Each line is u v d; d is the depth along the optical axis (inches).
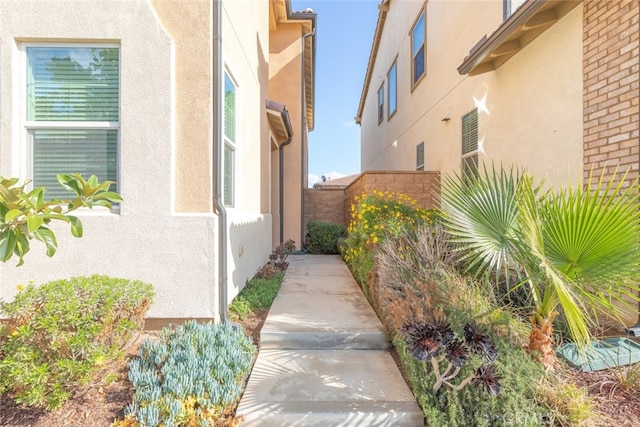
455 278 164.7
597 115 171.9
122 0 161.3
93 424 103.0
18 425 102.3
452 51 340.5
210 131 168.1
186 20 167.6
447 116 347.6
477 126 292.0
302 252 461.4
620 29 159.9
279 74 474.3
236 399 116.3
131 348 143.0
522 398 104.5
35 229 93.4
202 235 163.5
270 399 118.0
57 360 104.0
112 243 161.0
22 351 102.4
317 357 150.5
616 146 161.8
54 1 159.2
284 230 472.4
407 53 498.9
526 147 226.7
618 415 105.3
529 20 192.9
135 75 162.1
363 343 159.2
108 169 165.2
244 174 243.8
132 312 125.3
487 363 105.3
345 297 224.7
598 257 113.3
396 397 120.2
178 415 101.5
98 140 165.0
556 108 199.5
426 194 370.6
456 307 138.7
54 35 159.0
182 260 163.0
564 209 117.5
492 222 137.3
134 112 162.2
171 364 118.6
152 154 162.7
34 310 110.0
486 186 144.8
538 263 116.8
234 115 228.5
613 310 116.0
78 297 115.9
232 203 226.1
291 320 176.2
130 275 161.6
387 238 206.2
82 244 160.2
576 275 119.0
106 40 161.8
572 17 187.0
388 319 156.9
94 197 112.2
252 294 214.5
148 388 110.3
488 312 131.9
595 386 118.2
